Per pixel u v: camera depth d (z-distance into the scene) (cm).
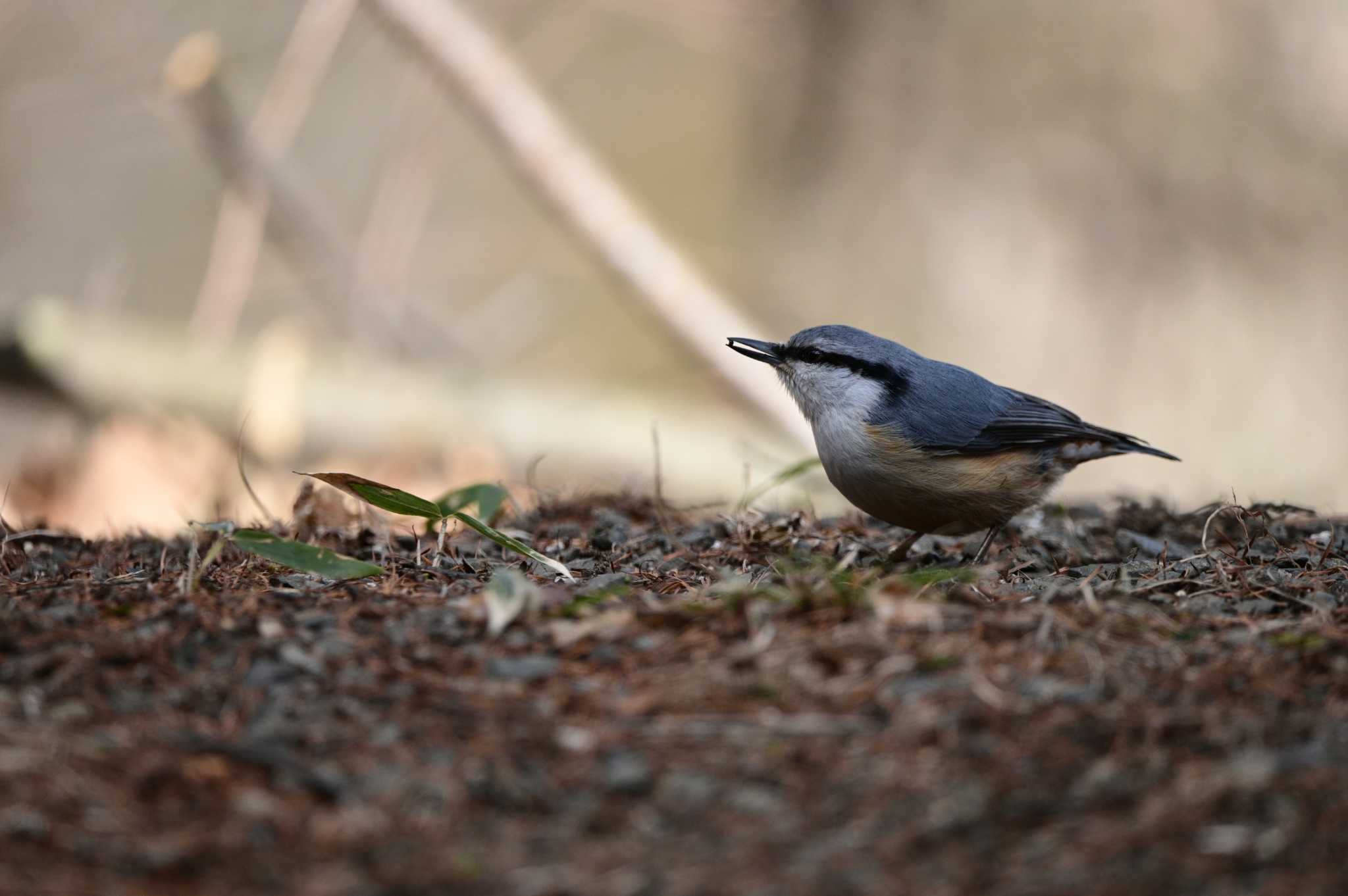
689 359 1647
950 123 1756
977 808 392
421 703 459
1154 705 448
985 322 1759
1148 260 1723
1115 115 1719
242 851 375
